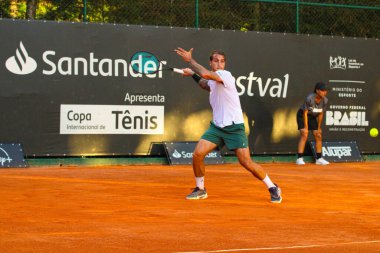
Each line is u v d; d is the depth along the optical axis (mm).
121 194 11680
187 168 17375
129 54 18266
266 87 19391
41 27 17656
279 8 21953
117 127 18172
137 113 18312
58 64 17734
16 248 7059
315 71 19875
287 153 19609
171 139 18609
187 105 18703
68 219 8961
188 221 8922
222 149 18891
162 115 18516
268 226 8633
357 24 22641
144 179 14359
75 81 17859
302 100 19750
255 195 11758
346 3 23312
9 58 17391
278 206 10484
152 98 18438
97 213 9500
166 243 7445
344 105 20141
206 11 21609
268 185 10891
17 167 17109
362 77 20344
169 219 9062
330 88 20000
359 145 20312
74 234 7891
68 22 17828
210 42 18891
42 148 17609
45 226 8398
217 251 7062
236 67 19125
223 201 10930
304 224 8828
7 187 12562
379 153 20625
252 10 21922
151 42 18453
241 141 10773
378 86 20516
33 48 17578
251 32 19250
